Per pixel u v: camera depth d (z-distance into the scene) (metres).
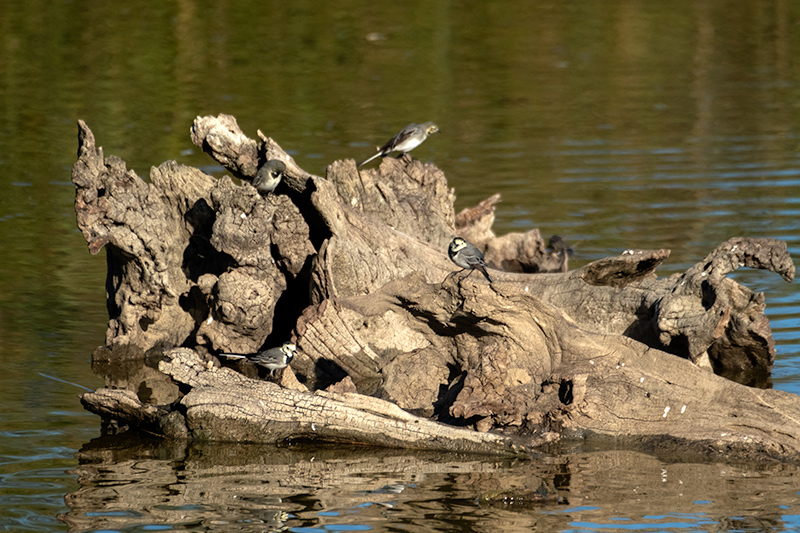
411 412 14.88
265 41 47.56
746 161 29.75
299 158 29.38
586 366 14.27
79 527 10.64
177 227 17.80
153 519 10.87
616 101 38.28
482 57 45.84
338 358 16.14
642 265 16.95
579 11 55.22
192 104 36.62
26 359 16.41
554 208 25.44
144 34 47.53
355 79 41.44
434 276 17.91
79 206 16.72
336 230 16.92
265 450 13.33
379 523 10.75
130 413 14.03
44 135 32.59
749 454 12.80
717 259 14.84
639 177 28.31
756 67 43.81
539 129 34.34
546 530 10.54
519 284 17.16
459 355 15.47
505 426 13.81
